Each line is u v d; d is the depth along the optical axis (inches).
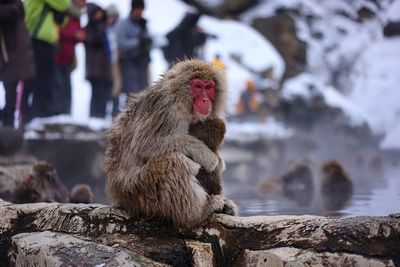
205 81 188.1
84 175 492.4
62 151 466.0
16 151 399.5
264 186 450.9
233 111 902.4
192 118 187.8
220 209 184.2
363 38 1269.7
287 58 1192.2
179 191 175.6
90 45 484.4
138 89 502.0
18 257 184.4
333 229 156.9
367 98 1149.7
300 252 158.6
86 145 484.7
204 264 173.9
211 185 189.2
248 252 169.5
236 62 1111.6
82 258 169.5
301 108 1011.3
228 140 738.2
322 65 1208.2
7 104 407.2
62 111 474.3
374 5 1310.3
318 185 453.1
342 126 1021.2
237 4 1262.3
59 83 464.4
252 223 173.2
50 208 197.0
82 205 196.7
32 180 301.6
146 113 184.5
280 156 831.7
